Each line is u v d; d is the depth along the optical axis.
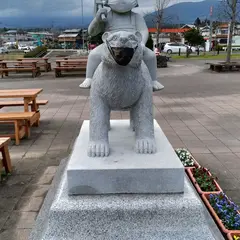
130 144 2.87
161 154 2.63
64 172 3.13
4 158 4.01
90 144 2.63
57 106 8.33
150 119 2.68
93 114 2.63
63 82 13.00
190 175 3.64
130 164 2.44
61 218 2.30
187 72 15.53
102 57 2.30
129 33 2.09
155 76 2.98
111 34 2.12
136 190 2.42
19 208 3.25
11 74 16.44
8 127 6.39
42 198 3.44
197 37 29.95
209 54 29.91
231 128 6.05
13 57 28.92
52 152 4.88
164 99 9.02
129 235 2.31
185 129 6.03
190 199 2.36
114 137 3.09
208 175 3.69
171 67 17.98
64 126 6.38
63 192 2.47
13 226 2.95
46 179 3.91
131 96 2.49
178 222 2.33
